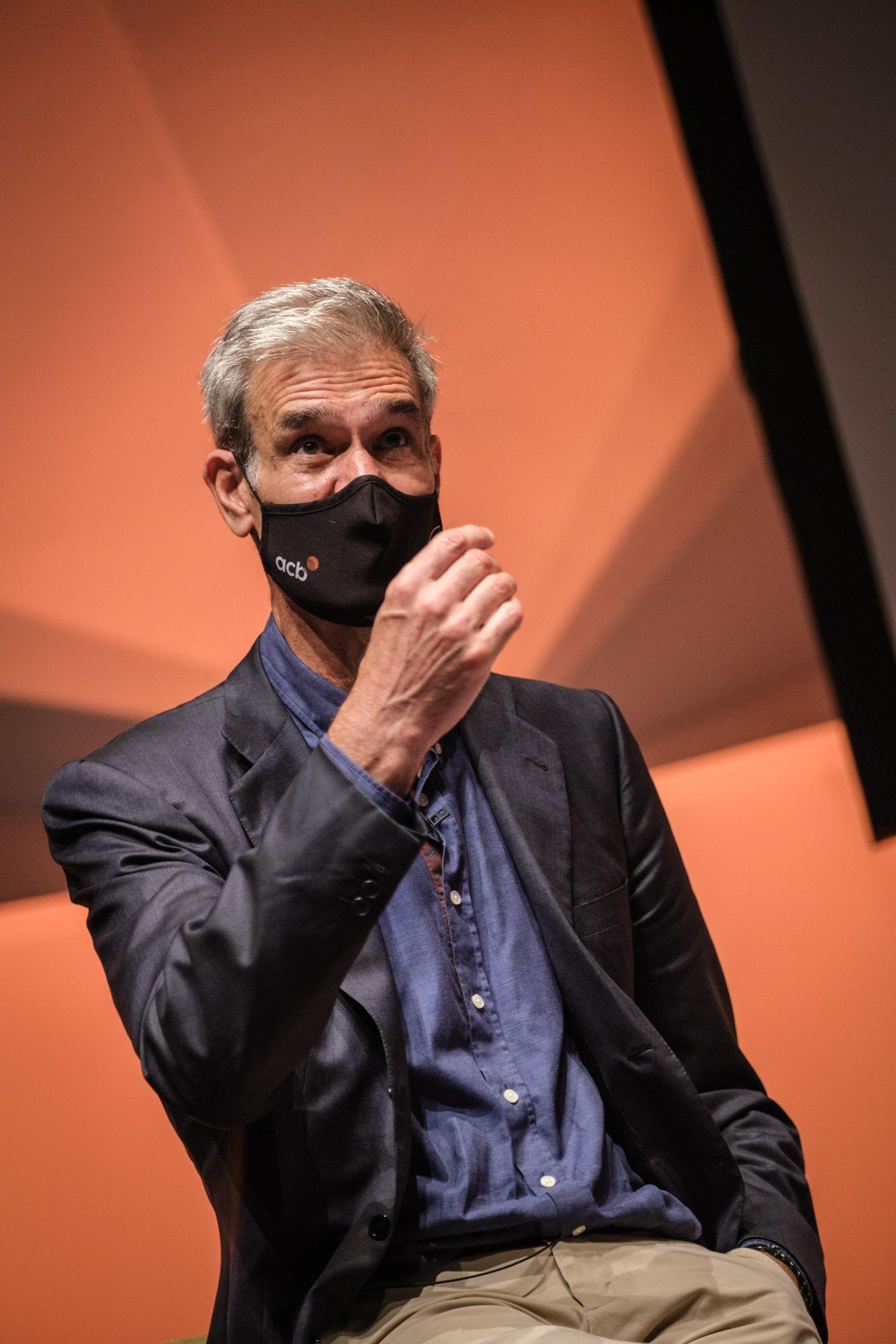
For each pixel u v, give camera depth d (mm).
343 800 1789
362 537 2275
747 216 5379
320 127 5086
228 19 5043
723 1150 2209
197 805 2254
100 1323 4336
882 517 5230
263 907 1757
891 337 5344
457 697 1822
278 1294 1968
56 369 4805
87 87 4898
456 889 2283
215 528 4887
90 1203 4414
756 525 5246
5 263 4793
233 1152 2035
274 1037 1752
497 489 5137
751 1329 1896
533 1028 2193
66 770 2355
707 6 5430
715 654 5160
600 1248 2031
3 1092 4434
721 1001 2566
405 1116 1977
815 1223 2332
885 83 5445
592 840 2482
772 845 5035
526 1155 2062
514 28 5289
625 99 5348
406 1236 1970
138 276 4891
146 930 2037
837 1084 4859
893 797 5125
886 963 4973
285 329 2354
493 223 5211
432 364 2549
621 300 5285
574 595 5137
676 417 5270
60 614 4727
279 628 2465
